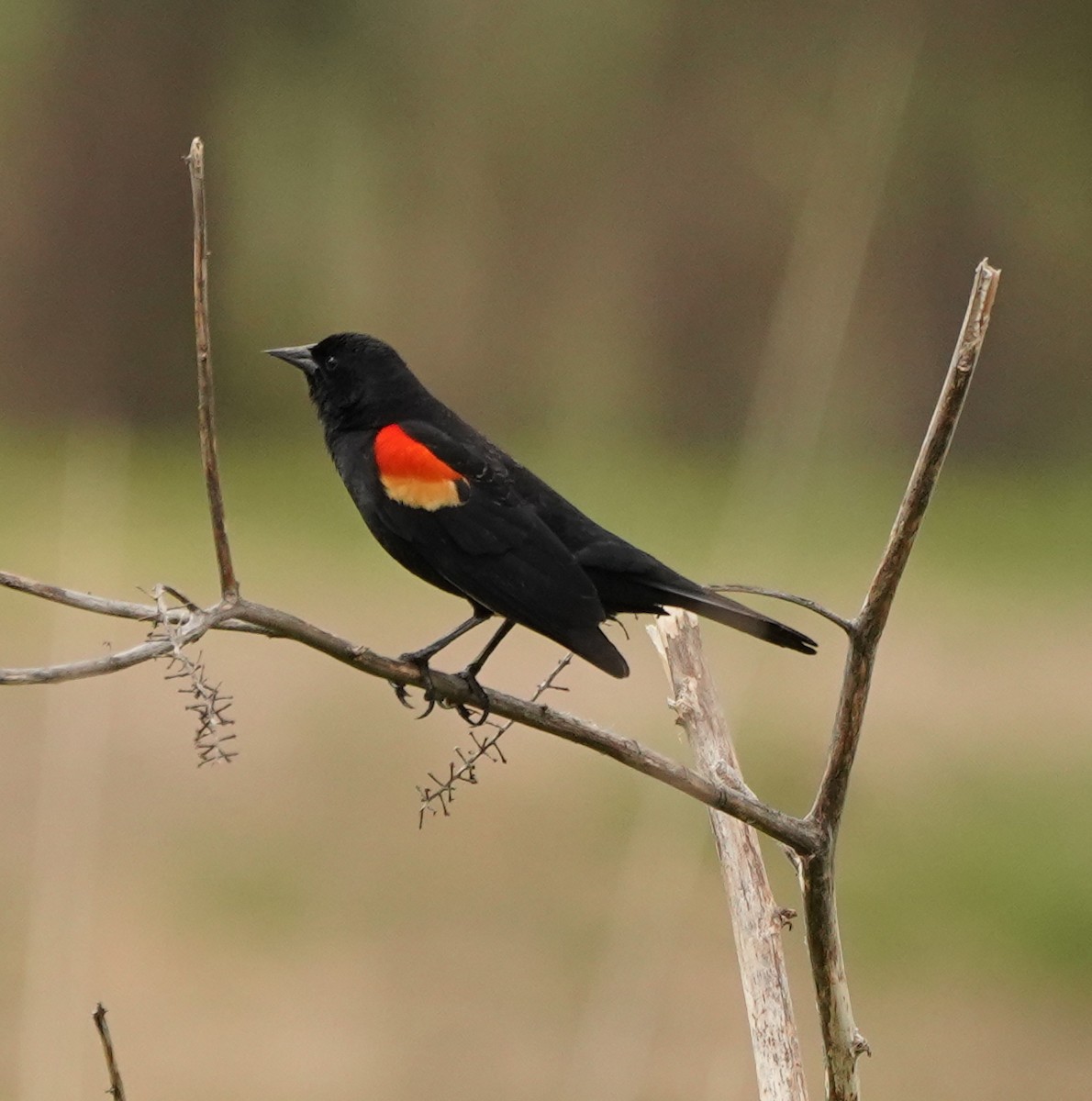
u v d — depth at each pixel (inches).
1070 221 942.4
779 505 279.6
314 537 707.4
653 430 889.5
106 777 459.8
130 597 560.1
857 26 534.0
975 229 912.9
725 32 866.1
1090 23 913.5
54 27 867.4
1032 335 962.7
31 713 471.5
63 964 236.4
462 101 900.6
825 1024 135.8
